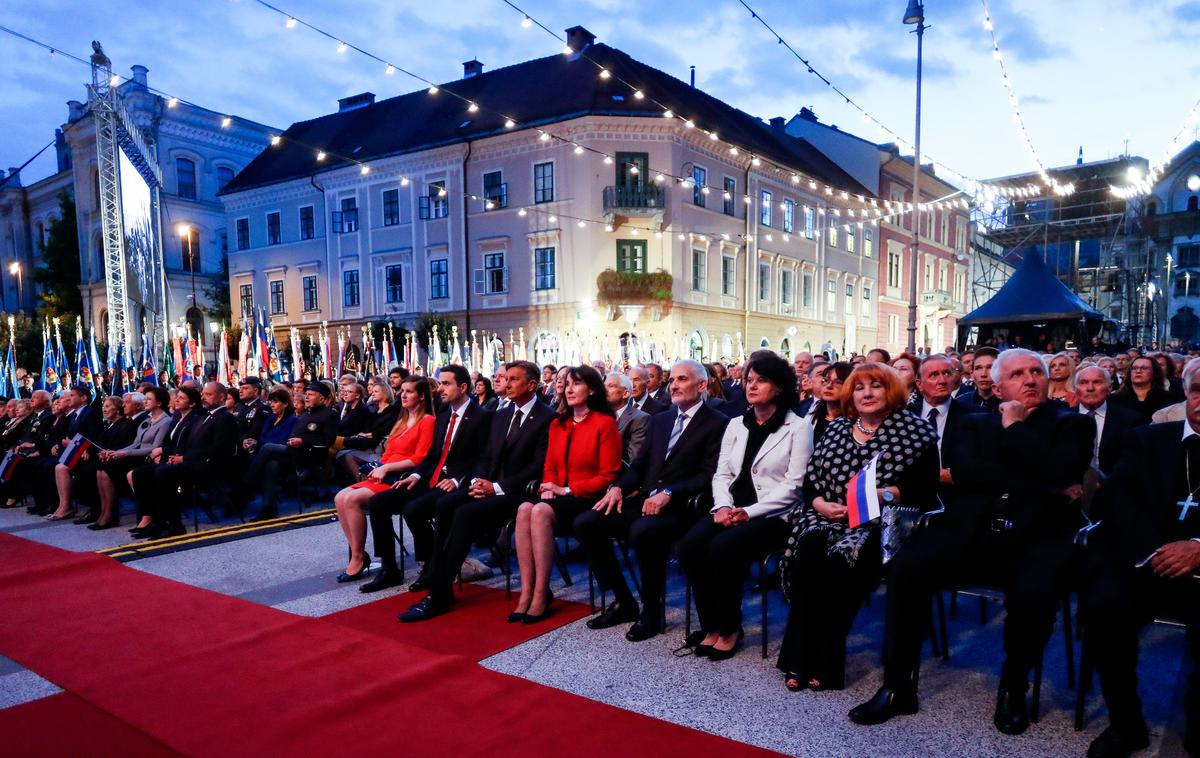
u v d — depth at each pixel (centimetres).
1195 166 3797
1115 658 282
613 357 2220
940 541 334
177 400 720
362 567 529
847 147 3722
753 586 506
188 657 381
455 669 362
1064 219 3716
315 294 3016
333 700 329
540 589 439
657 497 421
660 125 2300
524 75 2708
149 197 1781
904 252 3891
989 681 354
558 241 2394
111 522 703
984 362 563
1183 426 319
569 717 313
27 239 4453
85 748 293
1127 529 314
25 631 423
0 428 934
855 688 346
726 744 291
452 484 506
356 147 2925
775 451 401
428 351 2416
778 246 2945
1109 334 2522
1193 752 281
